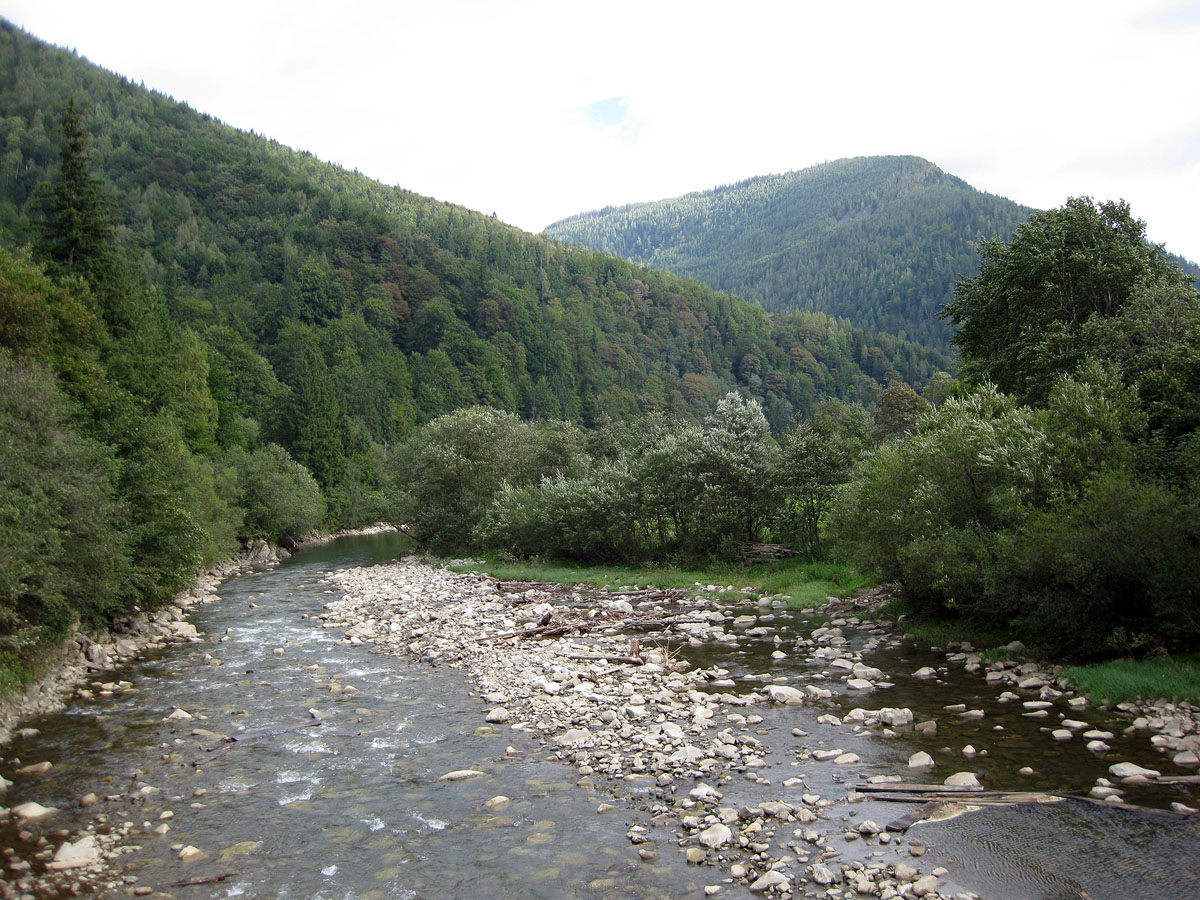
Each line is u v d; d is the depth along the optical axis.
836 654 18.62
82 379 26.73
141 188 163.88
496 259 193.00
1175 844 8.54
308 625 26.66
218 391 70.00
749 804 10.24
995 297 29.42
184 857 9.40
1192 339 18.45
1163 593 13.80
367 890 8.53
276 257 149.62
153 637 24.05
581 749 12.84
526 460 53.06
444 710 15.58
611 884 8.39
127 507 23.38
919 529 19.61
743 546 34.66
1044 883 7.91
